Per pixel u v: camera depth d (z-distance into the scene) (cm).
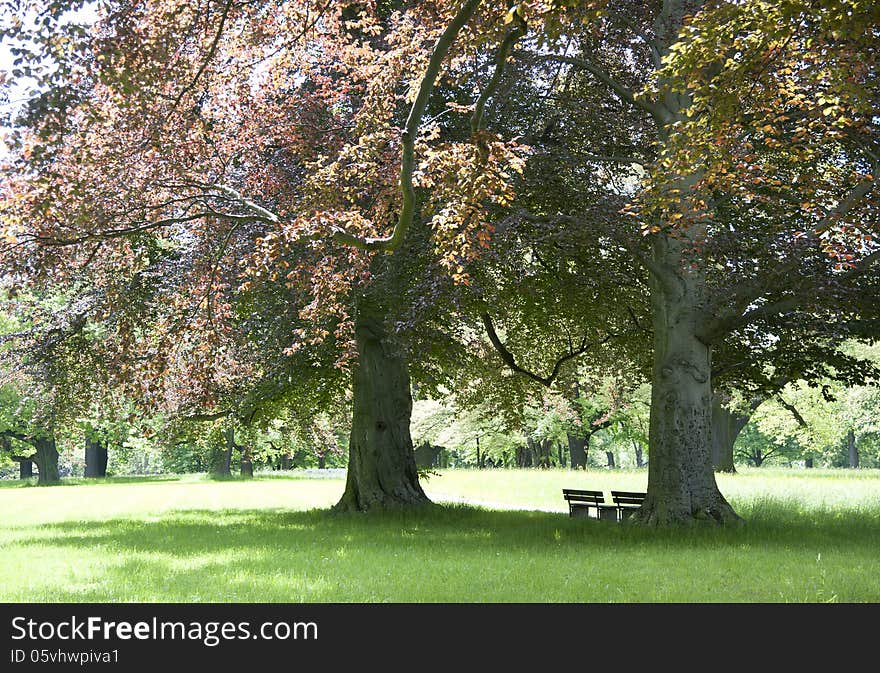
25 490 4375
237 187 1563
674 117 1750
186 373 1627
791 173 1288
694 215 1264
